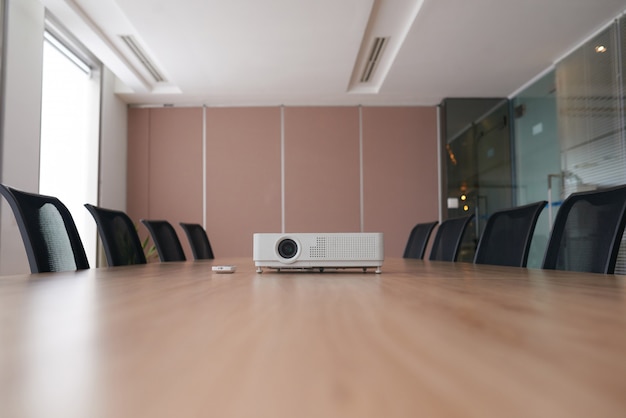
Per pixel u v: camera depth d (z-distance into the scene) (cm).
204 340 34
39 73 513
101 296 71
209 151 771
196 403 20
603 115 524
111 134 716
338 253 148
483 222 736
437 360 27
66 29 578
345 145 773
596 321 42
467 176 741
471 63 612
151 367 26
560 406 19
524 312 49
